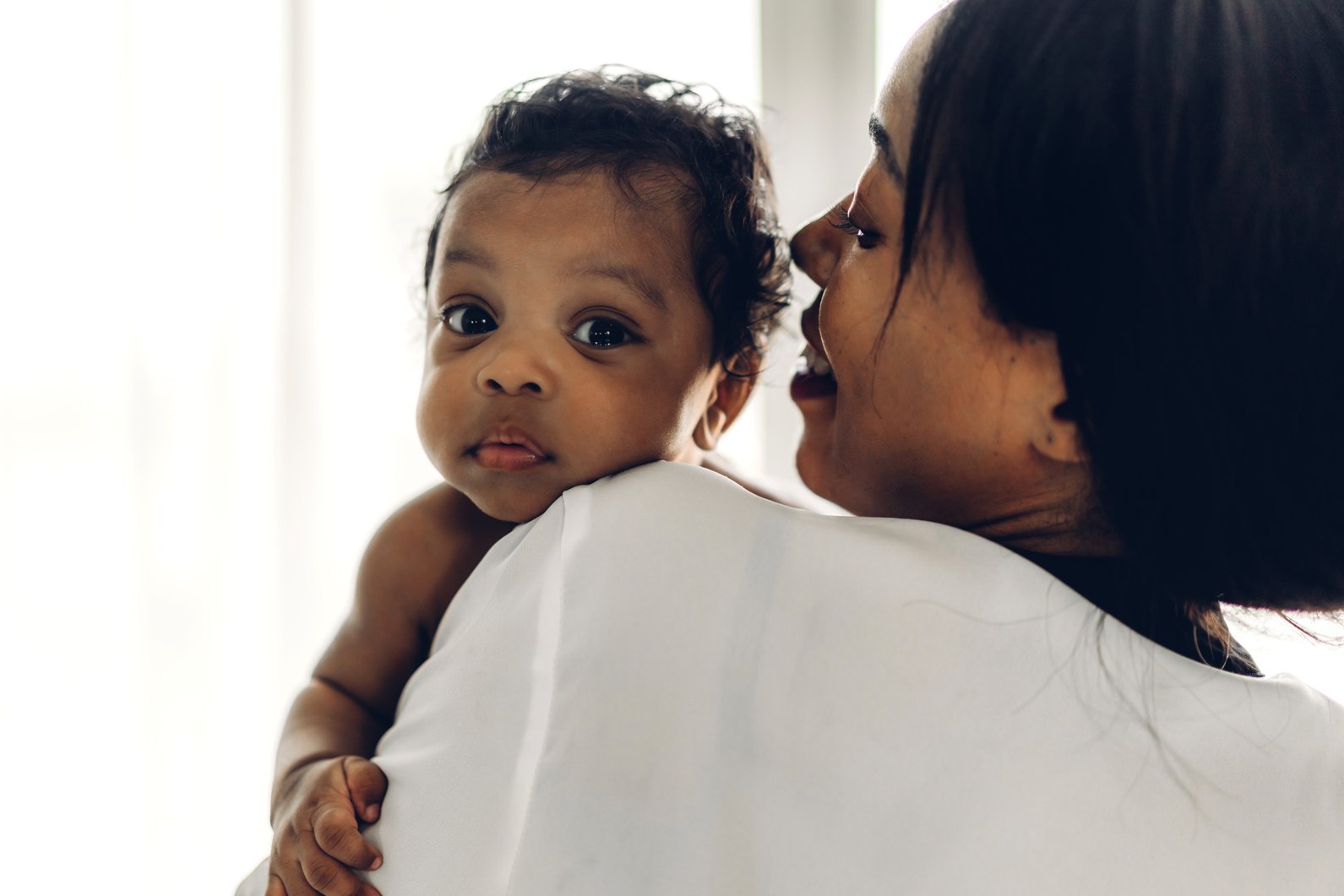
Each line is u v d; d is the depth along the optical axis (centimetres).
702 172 73
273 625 147
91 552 144
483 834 49
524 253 66
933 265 52
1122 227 46
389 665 76
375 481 147
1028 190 48
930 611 47
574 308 66
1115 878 45
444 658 55
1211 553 50
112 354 143
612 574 48
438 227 76
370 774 56
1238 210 45
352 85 143
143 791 146
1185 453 48
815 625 47
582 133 72
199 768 147
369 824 55
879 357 55
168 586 145
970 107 50
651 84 90
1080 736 47
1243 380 47
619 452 66
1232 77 46
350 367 146
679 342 70
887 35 141
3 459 142
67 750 144
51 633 144
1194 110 46
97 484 144
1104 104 47
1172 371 47
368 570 76
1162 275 46
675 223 70
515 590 53
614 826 45
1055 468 54
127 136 141
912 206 53
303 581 147
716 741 46
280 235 144
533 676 50
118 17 140
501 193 67
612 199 68
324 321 145
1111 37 47
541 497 64
